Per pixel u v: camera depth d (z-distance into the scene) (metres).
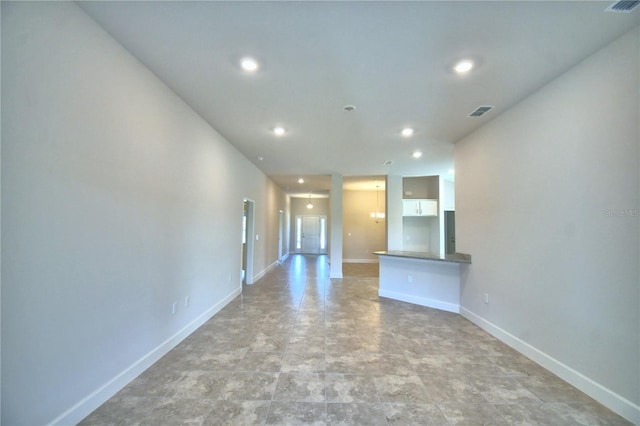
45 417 1.66
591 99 2.24
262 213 7.39
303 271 8.44
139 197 2.47
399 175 7.51
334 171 7.15
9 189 1.46
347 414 2.01
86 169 1.92
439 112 3.37
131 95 2.34
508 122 3.24
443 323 3.93
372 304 4.89
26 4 1.53
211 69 2.53
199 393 2.24
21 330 1.53
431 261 4.77
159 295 2.80
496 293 3.44
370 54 2.29
